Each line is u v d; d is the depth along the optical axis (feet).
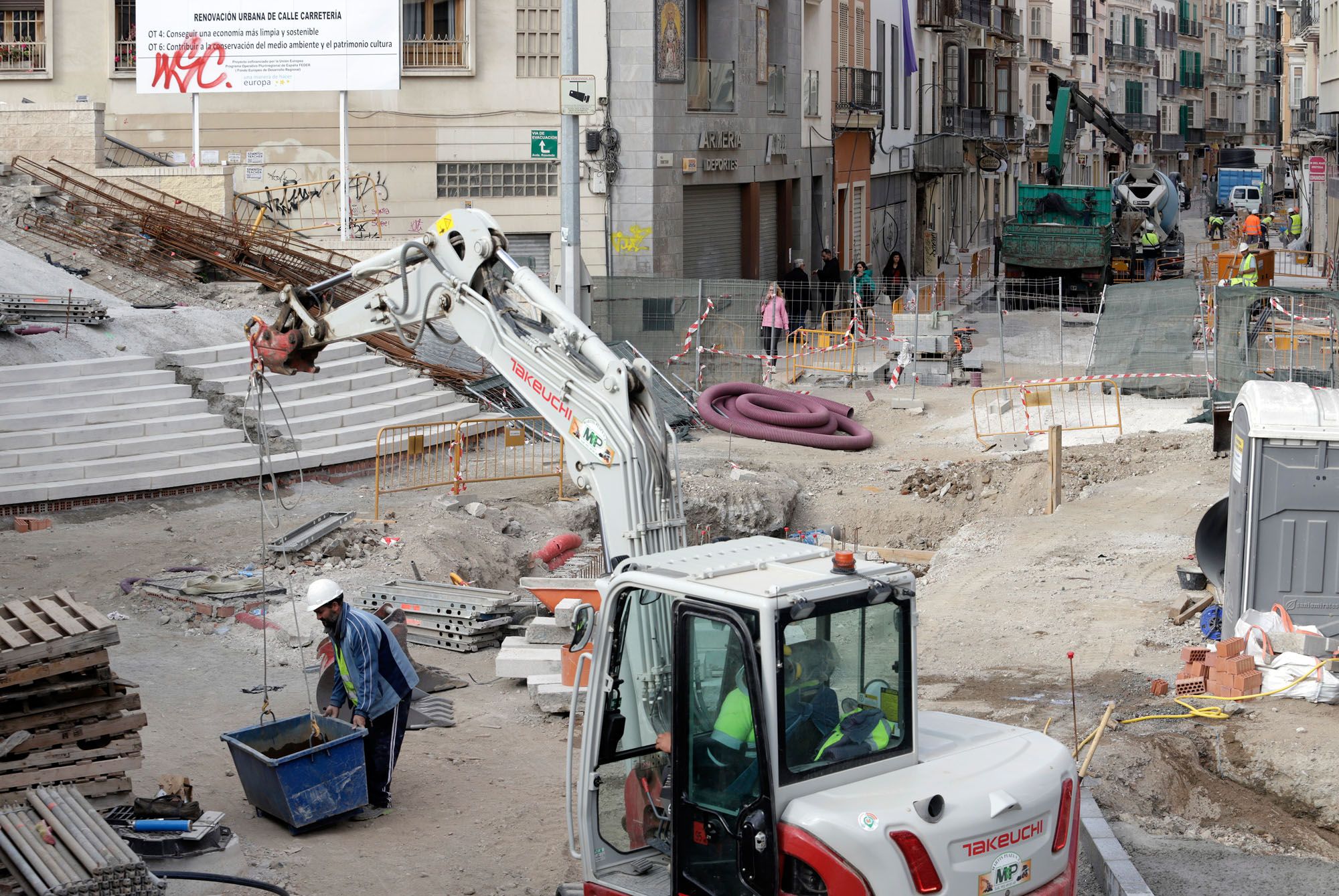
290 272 76.23
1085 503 57.98
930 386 86.33
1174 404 76.43
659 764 22.90
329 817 28.63
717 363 84.38
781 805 19.70
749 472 63.67
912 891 19.24
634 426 27.02
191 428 58.65
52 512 52.75
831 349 90.48
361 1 80.48
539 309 28.76
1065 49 254.68
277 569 47.21
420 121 92.89
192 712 35.88
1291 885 26.43
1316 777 30.66
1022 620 42.75
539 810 30.19
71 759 26.86
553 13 92.27
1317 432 36.45
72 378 57.98
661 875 22.53
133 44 92.17
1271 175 321.73
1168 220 143.74
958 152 172.14
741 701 20.29
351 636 29.25
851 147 133.80
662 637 22.67
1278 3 238.68
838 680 20.56
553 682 37.55
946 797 19.84
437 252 30.73
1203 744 32.50
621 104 93.20
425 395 69.15
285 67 81.10
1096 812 28.43
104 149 82.69
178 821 26.45
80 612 27.61
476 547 52.24
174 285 72.69
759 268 110.93
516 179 94.17
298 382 64.54
